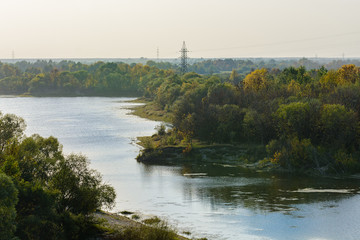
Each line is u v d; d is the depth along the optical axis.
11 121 64.44
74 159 58.28
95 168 99.69
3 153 58.72
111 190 59.03
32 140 61.44
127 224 60.00
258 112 116.88
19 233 46.84
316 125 101.25
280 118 104.81
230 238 56.91
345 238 56.69
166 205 71.94
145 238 52.91
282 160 97.62
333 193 77.88
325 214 66.00
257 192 79.19
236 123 117.00
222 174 94.25
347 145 97.81
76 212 56.16
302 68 175.38
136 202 73.75
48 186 55.88
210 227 61.03
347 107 106.94
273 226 61.16
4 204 42.34
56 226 50.00
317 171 93.50
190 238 56.59
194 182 87.38
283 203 71.94
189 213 67.44
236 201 73.50
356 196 75.62
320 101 111.75
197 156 108.25
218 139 116.38
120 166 102.31
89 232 54.84
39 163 59.09
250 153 106.44
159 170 98.69
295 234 58.25
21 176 55.69
